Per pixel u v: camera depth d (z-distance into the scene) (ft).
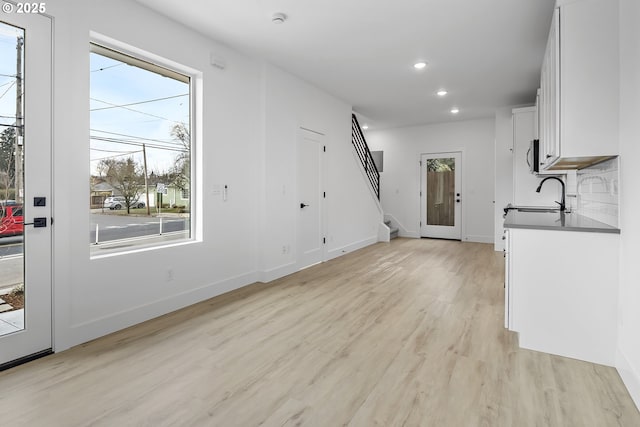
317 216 17.26
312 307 10.70
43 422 5.37
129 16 9.10
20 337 7.19
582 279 7.35
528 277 7.82
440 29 10.96
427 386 6.39
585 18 7.27
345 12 9.91
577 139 7.38
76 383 6.46
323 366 7.11
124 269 9.12
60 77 7.68
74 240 8.08
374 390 6.26
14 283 7.16
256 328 9.08
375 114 22.52
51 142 7.59
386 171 27.73
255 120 13.51
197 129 11.39
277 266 14.34
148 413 5.59
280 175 14.44
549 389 6.29
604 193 8.18
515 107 20.21
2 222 7.00
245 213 13.12
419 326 9.19
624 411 5.66
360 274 14.93
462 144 24.71
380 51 12.63
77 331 8.10
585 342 7.35
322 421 5.41
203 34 11.19
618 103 7.06
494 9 9.73
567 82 7.42
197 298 11.19
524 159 17.38
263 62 13.51
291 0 9.28
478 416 5.53
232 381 6.54
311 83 16.31
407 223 27.09
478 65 13.99
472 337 8.50
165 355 7.59
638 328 5.94
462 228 24.88
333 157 18.58
